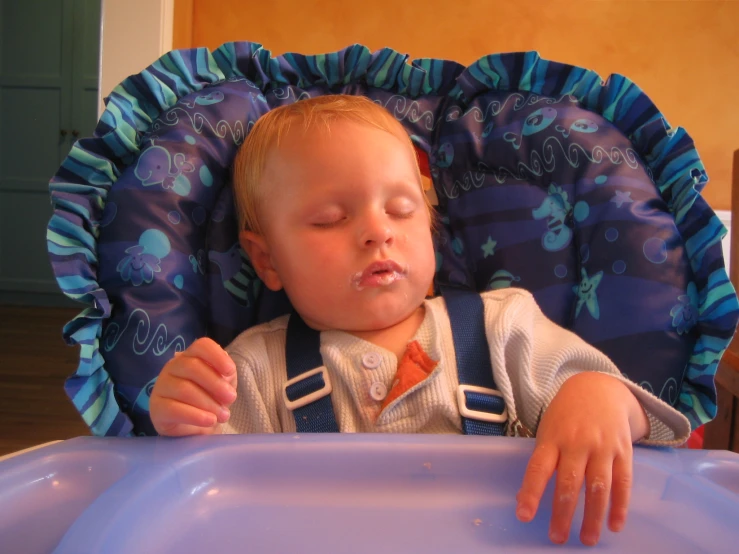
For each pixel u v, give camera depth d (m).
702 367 0.70
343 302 0.74
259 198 0.80
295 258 0.75
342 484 0.48
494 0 1.53
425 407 0.70
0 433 1.83
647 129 0.79
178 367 0.57
